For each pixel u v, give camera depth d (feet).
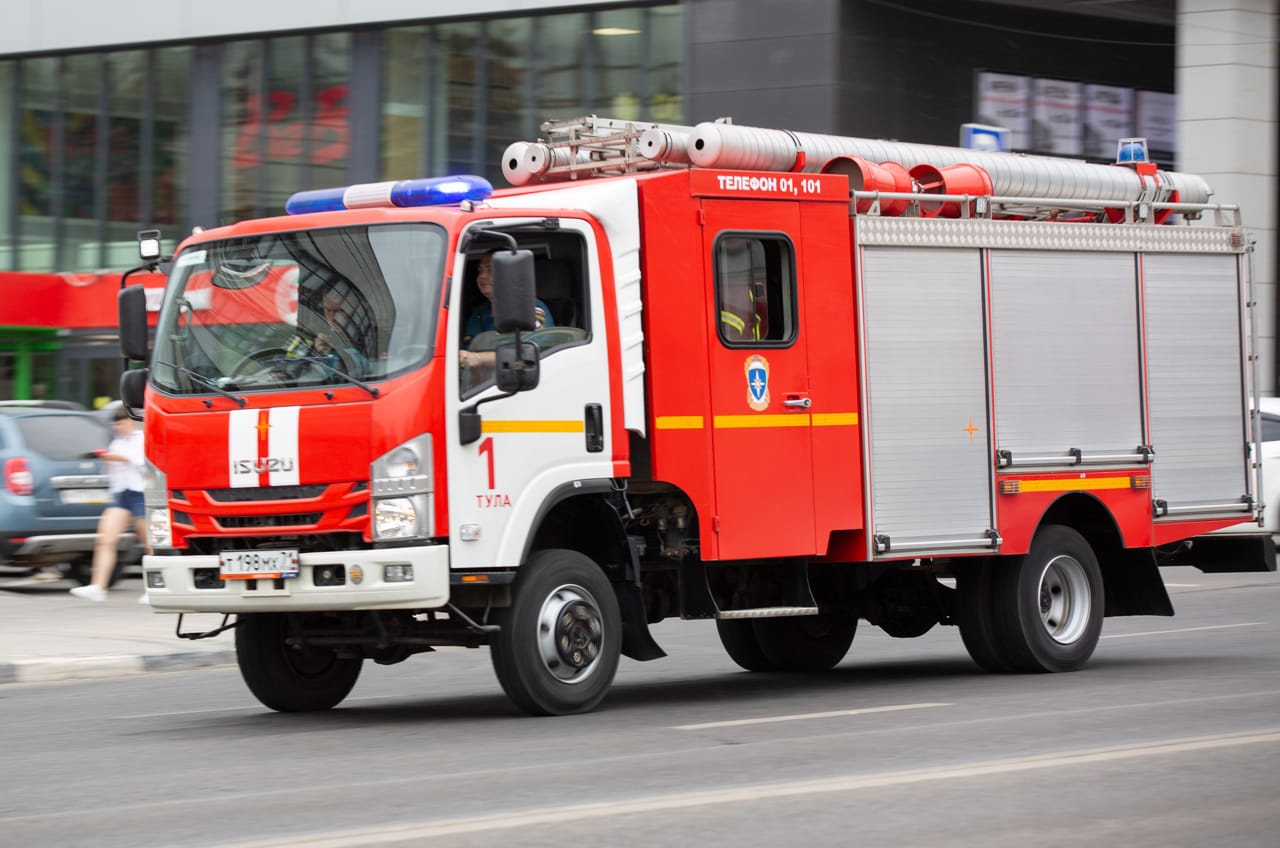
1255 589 90.99
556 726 43.45
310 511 43.19
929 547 52.54
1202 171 135.64
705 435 47.80
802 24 125.59
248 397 44.24
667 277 47.44
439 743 40.86
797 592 50.80
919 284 53.01
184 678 60.75
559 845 28.22
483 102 138.92
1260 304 135.95
